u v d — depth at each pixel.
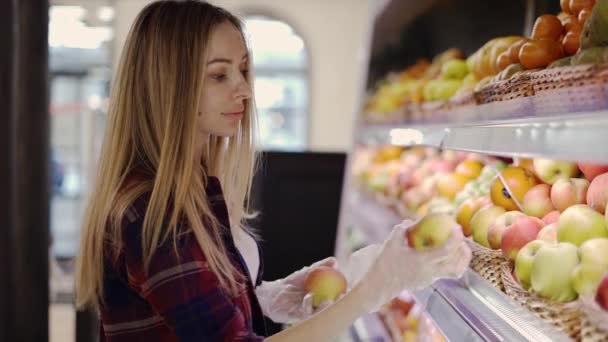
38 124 2.03
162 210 1.15
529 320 1.04
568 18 1.25
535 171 1.29
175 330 1.11
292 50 8.39
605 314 0.85
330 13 8.12
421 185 2.14
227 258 1.23
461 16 2.70
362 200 2.99
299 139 8.65
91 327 2.13
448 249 1.18
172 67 1.23
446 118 1.61
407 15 3.17
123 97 1.29
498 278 1.18
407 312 1.94
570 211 1.00
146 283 1.13
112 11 7.62
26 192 1.99
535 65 1.17
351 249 2.78
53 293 6.14
